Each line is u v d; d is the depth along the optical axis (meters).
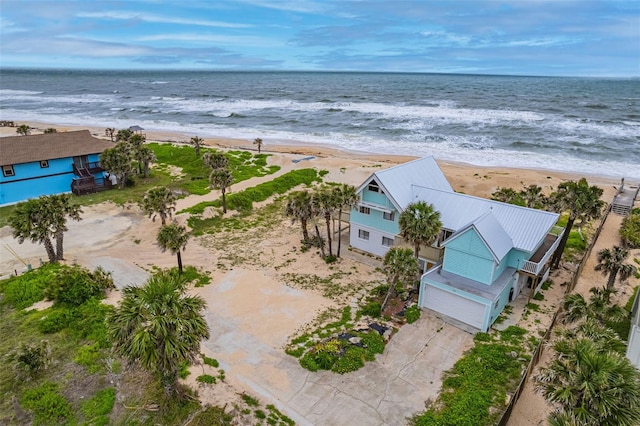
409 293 29.02
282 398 19.61
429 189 32.06
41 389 18.69
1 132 84.06
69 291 25.73
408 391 20.36
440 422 18.19
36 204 29.88
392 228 32.62
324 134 87.81
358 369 21.72
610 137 81.62
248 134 89.44
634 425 12.81
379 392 20.22
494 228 26.66
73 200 45.56
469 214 29.59
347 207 32.62
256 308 26.94
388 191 31.36
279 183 51.75
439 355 23.08
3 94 189.12
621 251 28.48
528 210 28.25
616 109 125.31
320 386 20.47
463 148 74.75
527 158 67.94
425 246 30.39
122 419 17.38
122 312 16.19
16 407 17.61
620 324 26.20
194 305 17.17
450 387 20.64
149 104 145.00
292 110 124.31
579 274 32.38
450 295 26.16
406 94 182.12
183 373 19.84
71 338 22.47
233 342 23.53
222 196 44.25
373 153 71.94
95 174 49.53
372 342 23.52
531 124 95.88
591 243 36.34
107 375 19.73
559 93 190.50
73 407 18.00
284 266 32.62
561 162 65.56
